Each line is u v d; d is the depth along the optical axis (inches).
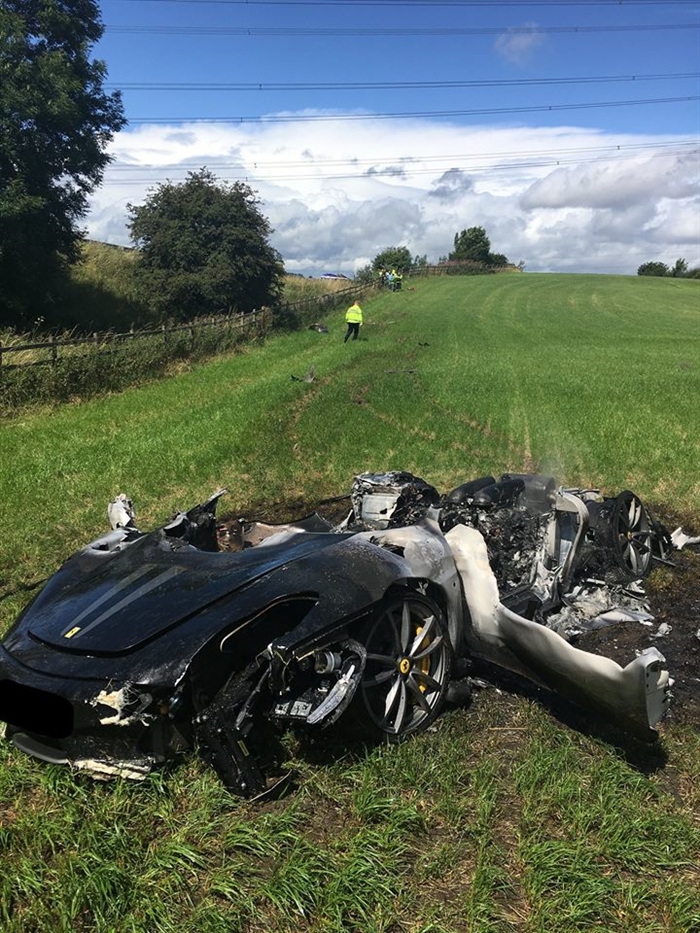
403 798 127.0
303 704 127.2
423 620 154.7
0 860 112.6
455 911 103.4
